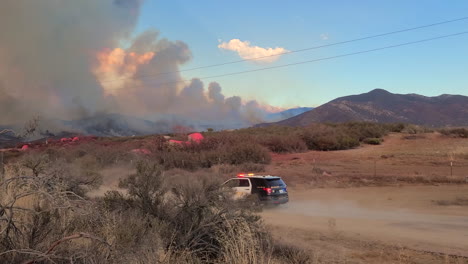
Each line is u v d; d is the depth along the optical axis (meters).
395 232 10.38
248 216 6.55
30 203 5.90
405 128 59.25
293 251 7.09
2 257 3.68
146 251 4.64
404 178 24.33
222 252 5.64
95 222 4.56
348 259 7.23
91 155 29.03
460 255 7.57
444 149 40.91
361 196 19.78
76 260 3.84
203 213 6.45
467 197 17.47
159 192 6.79
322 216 13.89
